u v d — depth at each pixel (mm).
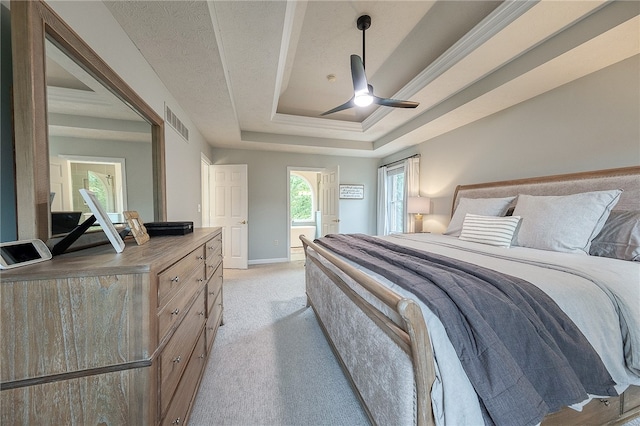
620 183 1861
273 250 5207
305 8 1937
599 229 1722
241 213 4691
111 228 999
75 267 722
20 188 814
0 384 661
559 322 959
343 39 2383
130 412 761
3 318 657
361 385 1296
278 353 1938
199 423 1308
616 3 1620
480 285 1029
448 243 2271
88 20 1242
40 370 687
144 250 1067
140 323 762
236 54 2074
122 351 748
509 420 753
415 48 2504
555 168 2430
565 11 1691
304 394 1517
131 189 1631
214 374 1692
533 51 2104
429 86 2719
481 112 3045
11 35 809
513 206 2490
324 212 5488
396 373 953
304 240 2586
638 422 1204
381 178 5473
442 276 1076
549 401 824
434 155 4102
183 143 2879
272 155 5145
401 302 802
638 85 1899
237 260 4660
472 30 2025
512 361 813
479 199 2814
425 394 809
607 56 1927
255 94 2844
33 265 743
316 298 2311
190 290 1285
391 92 3457
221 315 2385
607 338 1023
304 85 3352
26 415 683
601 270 1245
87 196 936
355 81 2070
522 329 889
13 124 841
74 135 1091
